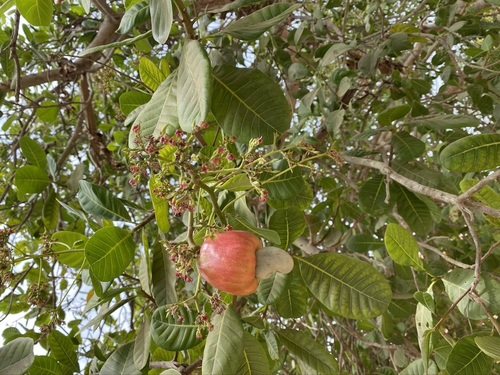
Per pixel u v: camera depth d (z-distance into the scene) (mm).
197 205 1460
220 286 1196
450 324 3080
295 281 1776
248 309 3332
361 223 3352
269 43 3010
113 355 1685
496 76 2574
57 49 3662
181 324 1488
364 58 2559
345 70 2566
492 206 1567
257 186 1334
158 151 1311
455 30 2666
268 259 1179
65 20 3770
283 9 1486
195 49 1283
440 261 2541
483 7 3094
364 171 3396
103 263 1557
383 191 2117
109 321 3676
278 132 1419
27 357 1563
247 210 1746
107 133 4074
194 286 2023
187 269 1287
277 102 1435
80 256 1864
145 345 1630
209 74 1212
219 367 1254
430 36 2762
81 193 1753
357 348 3318
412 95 2553
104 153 3709
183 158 1306
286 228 1697
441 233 3303
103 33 3018
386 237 1592
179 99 1309
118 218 1714
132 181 1342
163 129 1317
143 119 1444
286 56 2855
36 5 1870
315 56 2793
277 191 1737
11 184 3441
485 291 1483
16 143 3432
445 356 1653
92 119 3666
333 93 2646
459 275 1573
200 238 1371
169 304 1530
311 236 2656
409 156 2025
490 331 1528
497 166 1447
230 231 1223
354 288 1551
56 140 4336
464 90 2885
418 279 2432
